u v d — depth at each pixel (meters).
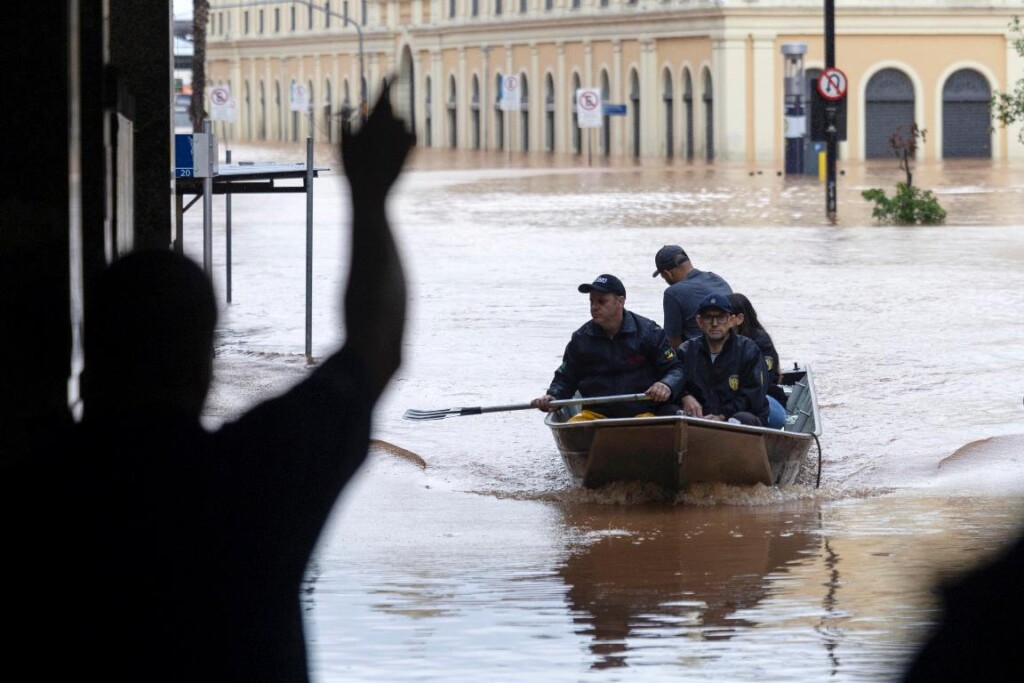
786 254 67.44
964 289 54.41
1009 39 164.50
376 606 17.59
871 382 36.94
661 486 25.28
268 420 7.14
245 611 7.09
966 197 105.12
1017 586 7.01
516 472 27.92
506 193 114.75
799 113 135.12
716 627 16.75
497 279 59.44
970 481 26.56
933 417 32.69
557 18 191.50
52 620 7.11
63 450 7.29
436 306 51.44
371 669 15.09
